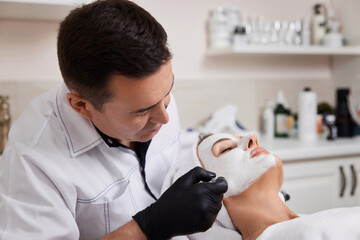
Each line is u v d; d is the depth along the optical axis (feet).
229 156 3.08
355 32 8.28
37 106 3.23
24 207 2.67
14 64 6.53
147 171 3.51
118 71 2.19
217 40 7.54
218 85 7.95
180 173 3.24
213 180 2.74
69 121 3.02
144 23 2.27
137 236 2.51
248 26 7.60
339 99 7.90
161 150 3.67
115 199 3.12
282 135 7.88
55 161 2.89
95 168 3.10
